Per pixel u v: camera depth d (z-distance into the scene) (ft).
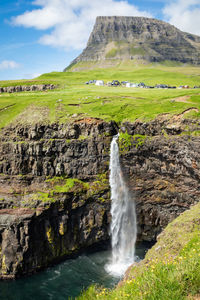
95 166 153.07
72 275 126.21
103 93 227.20
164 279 34.24
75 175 152.87
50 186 146.30
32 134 153.58
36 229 135.03
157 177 145.28
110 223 155.22
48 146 150.61
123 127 156.66
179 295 31.89
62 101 196.54
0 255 131.13
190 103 158.51
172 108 155.02
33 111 176.76
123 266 133.39
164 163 140.56
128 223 155.22
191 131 129.39
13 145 149.38
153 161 144.66
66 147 152.66
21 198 141.18
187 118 132.77
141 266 67.36
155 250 75.46
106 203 152.97
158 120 142.61
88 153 153.28
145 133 147.13
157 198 147.23
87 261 139.64
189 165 128.88
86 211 150.51
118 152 153.69
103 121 157.17
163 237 81.10
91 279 122.31
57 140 152.25
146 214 152.97
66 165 152.97
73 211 147.02
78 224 149.18
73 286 117.29
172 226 85.25
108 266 134.41
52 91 285.23
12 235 131.85
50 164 150.51
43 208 135.13
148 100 189.88
